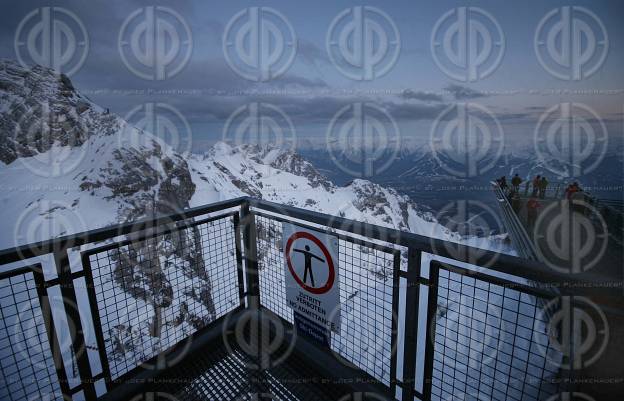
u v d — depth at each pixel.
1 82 102.44
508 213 12.44
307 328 2.64
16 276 1.74
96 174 88.31
